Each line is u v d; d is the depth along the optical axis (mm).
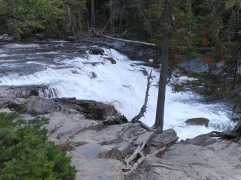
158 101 10203
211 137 7395
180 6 10234
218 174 5066
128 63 22984
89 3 37031
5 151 2652
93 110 9750
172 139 7191
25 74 12766
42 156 2709
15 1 17609
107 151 5543
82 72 14367
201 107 14336
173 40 9742
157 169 5102
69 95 12125
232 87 8727
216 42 8359
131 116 12594
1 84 11539
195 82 10297
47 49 21266
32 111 7770
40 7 18203
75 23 31172
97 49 21422
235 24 8391
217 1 8109
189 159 5668
